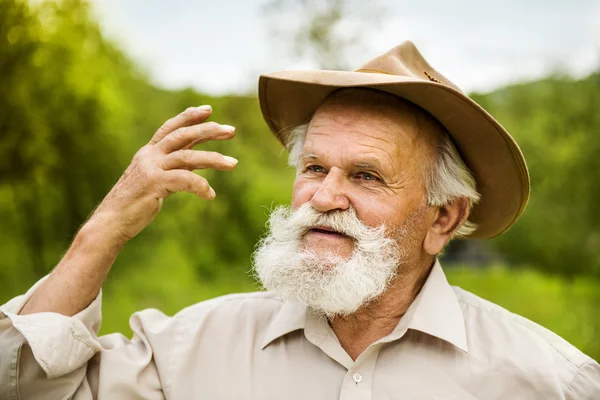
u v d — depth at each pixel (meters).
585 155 13.30
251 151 12.84
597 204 13.66
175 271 9.89
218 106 12.35
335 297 1.63
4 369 1.59
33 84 7.01
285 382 1.76
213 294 9.99
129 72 9.70
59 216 7.94
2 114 6.91
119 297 8.26
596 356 7.77
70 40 7.41
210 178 12.18
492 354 1.73
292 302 1.85
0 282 7.54
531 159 14.26
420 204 1.77
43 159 7.34
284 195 12.59
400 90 1.68
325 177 1.71
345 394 1.68
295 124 2.11
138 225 1.67
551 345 1.78
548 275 16.09
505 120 15.20
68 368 1.60
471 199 1.92
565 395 1.69
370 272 1.65
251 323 1.89
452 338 1.72
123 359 1.77
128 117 9.18
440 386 1.69
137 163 1.66
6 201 7.48
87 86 7.70
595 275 15.23
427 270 1.89
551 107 14.10
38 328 1.57
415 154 1.74
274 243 1.76
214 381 1.80
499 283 13.62
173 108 11.16
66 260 1.66
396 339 1.73
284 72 1.77
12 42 6.70
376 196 1.69
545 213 15.16
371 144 1.67
